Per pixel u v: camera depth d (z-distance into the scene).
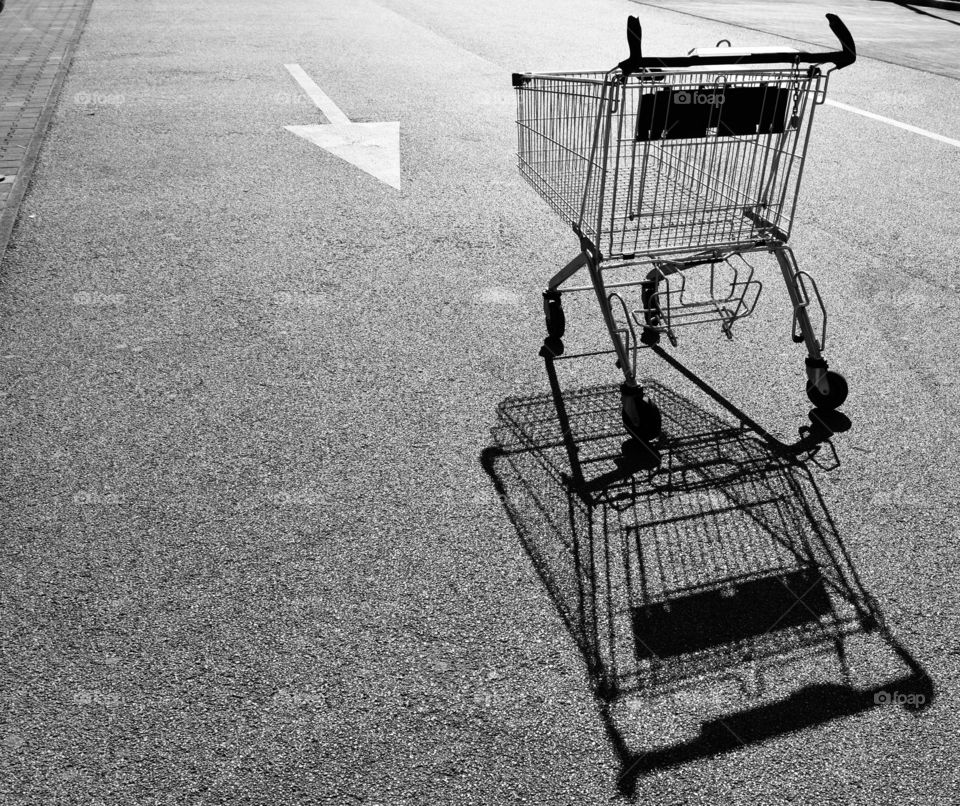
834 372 3.87
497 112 8.93
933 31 14.18
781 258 3.82
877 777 2.31
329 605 2.88
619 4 16.61
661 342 4.56
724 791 2.29
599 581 2.99
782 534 3.20
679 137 3.49
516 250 5.73
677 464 3.58
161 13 14.46
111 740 2.42
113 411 3.92
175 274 5.29
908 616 2.84
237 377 4.20
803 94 3.50
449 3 16.36
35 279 5.18
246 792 2.28
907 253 5.66
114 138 7.82
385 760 2.37
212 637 2.75
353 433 3.79
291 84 9.90
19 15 14.12
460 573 3.01
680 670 2.65
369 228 6.04
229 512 3.30
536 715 2.50
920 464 3.57
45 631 2.77
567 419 3.90
